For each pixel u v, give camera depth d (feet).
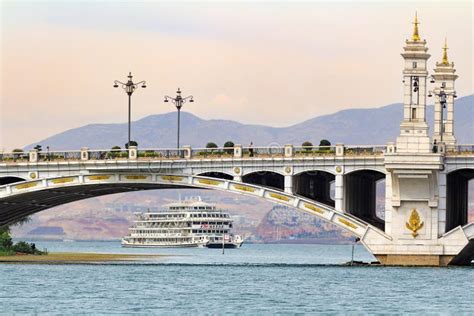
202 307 645.92
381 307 649.61
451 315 616.39
